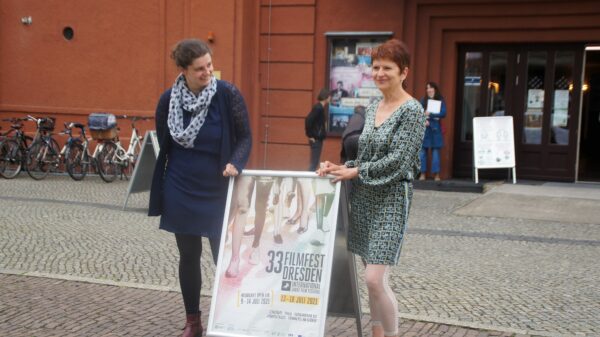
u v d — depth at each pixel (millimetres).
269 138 13484
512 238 7582
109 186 11875
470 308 4910
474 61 12727
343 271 3785
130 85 13945
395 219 3367
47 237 7207
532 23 11984
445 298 5168
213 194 3904
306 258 3512
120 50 13953
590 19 11648
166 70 13727
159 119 3975
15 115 14633
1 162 12406
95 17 14055
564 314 4785
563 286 5570
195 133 3828
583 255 6766
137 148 13375
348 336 4273
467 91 12828
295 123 13312
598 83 12430
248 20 13258
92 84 14180
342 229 3701
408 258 6535
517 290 5426
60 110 14352
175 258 6359
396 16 12547
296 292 3496
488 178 12797
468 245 7199
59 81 14367
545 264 6359
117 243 6996
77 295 5066
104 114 12422
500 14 12094
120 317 4562
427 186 11586
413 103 3338
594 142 12562
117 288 5281
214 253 4051
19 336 4141
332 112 13109
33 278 5527
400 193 3379
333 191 3508
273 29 13297
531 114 12484
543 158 12461
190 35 13406
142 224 8148
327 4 12945
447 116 12609
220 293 3615
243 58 13156
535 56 12375
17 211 8828
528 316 4727
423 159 12172
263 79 13445
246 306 3559
